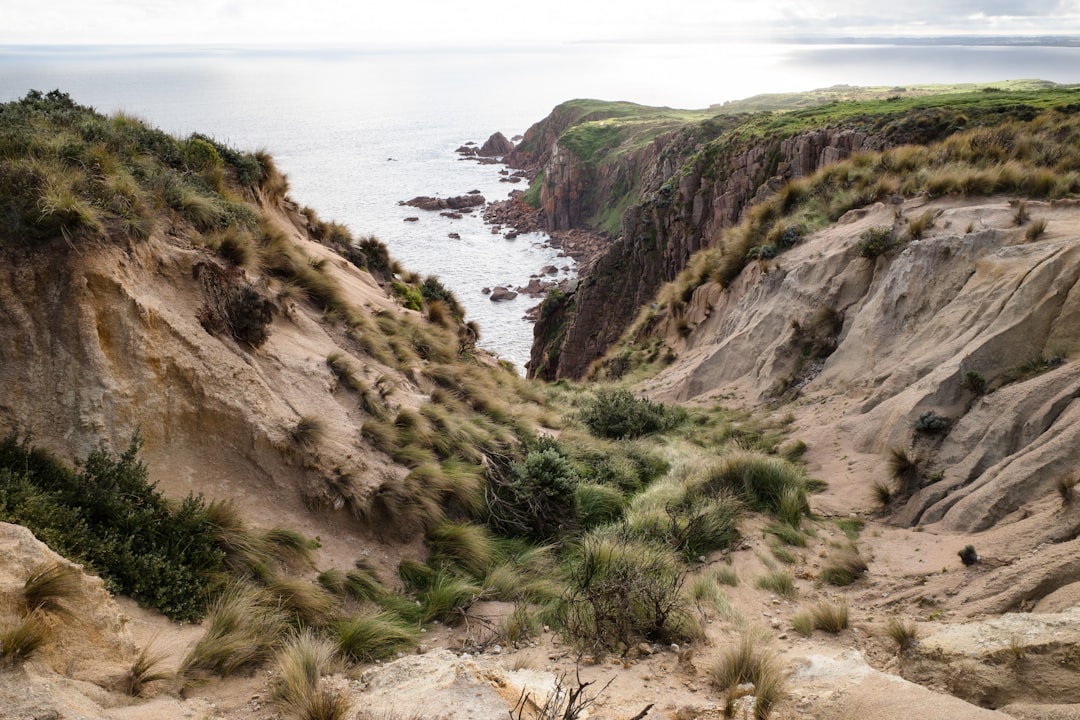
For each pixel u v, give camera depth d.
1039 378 10.33
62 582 5.22
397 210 152.38
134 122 14.53
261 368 10.07
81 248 8.17
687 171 60.16
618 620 7.31
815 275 18.77
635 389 23.83
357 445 10.25
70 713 4.34
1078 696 4.70
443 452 11.45
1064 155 19.81
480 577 9.06
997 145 22.09
